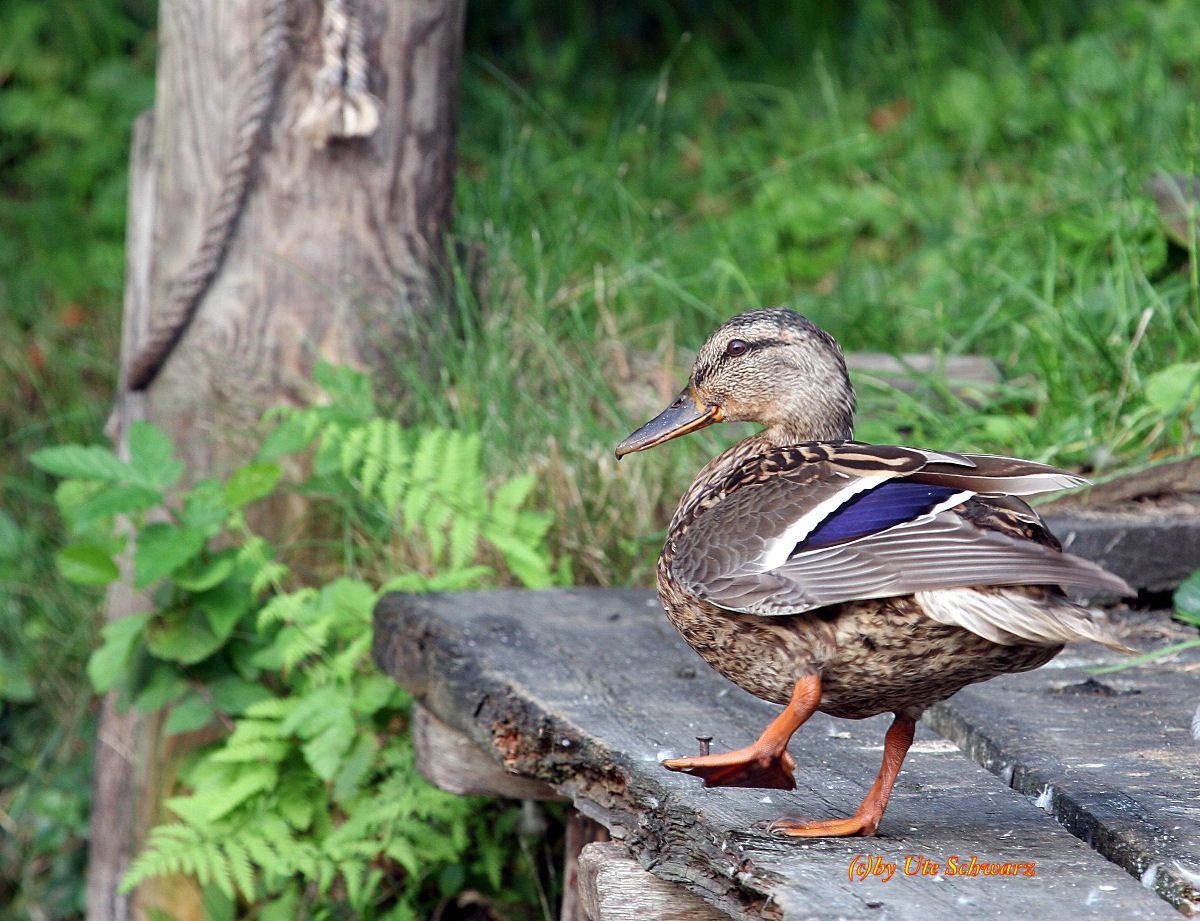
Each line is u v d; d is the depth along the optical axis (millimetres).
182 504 10094
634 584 9477
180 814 9227
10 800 12211
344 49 9961
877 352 11938
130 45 19375
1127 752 5984
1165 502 8844
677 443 10195
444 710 7289
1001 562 4477
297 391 10117
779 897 4555
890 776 5113
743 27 19531
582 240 12422
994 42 17141
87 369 14469
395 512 9664
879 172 15609
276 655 9336
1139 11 16672
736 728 6266
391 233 10352
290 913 9414
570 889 7781
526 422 10250
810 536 4812
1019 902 4555
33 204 17031
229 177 9906
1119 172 12531
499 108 17266
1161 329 11055
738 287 13281
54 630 12375
